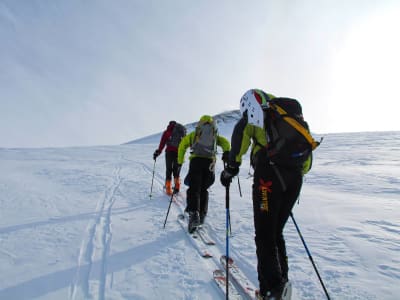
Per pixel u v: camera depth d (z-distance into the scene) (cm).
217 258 308
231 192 672
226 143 427
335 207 503
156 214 479
